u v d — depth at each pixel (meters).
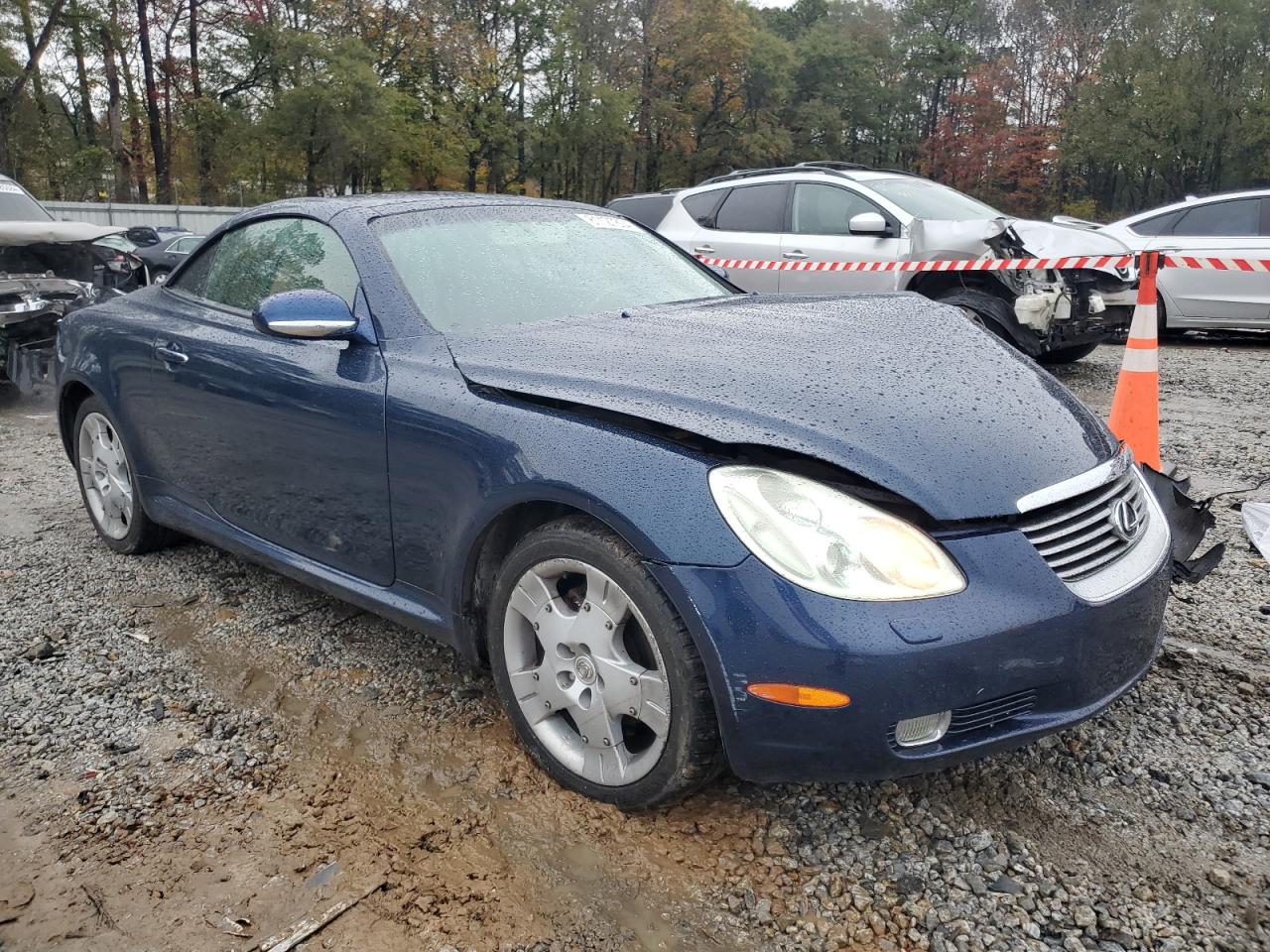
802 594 1.99
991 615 2.02
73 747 2.72
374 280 2.95
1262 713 2.80
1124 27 53.62
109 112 38.06
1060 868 2.19
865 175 8.57
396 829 2.35
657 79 51.78
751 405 2.23
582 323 2.85
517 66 47.59
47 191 38.50
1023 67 59.88
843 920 2.04
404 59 45.16
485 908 2.09
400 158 42.06
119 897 2.13
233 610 3.65
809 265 8.18
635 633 2.29
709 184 9.48
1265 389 7.71
